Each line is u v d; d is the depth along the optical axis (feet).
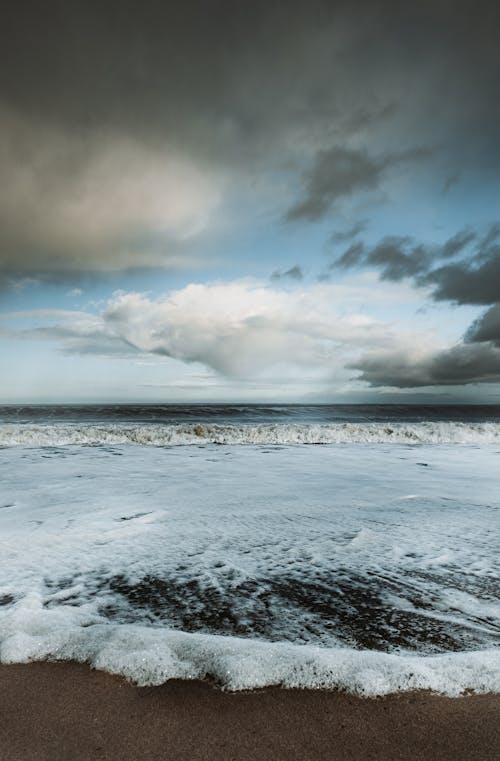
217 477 24.09
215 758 4.85
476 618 8.50
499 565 11.35
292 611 8.77
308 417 98.48
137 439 44.47
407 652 7.21
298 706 5.74
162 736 5.18
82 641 7.14
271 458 32.30
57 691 6.00
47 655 6.84
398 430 48.62
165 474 25.05
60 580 10.28
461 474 25.30
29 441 42.88
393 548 12.63
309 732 5.27
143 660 6.56
